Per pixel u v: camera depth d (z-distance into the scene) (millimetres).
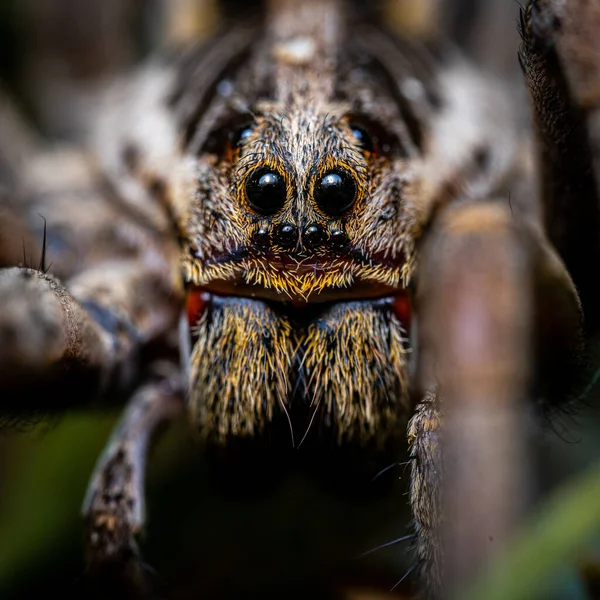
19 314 59
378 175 60
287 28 66
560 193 61
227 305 61
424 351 62
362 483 63
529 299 62
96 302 65
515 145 69
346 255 60
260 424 61
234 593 66
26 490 70
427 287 62
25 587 67
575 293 61
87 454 71
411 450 60
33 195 73
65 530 69
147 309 66
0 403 59
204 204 61
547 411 62
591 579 62
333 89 62
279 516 68
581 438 66
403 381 61
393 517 67
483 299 62
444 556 59
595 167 60
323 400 61
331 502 68
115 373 64
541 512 61
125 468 64
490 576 59
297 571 66
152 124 68
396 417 61
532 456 62
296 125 60
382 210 60
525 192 67
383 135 62
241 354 61
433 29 71
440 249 63
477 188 66
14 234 68
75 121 80
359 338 61
